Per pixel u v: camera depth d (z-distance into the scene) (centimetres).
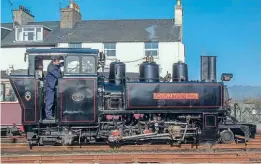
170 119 1280
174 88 1258
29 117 1209
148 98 1245
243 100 3195
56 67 1230
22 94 1212
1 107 1884
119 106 1266
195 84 1267
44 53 1231
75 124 1220
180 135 1247
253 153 1116
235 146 1246
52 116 1240
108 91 1269
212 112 1263
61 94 1209
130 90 1242
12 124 1844
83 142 1284
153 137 1239
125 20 3350
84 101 1215
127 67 2967
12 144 1288
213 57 1330
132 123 1277
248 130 1281
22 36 3181
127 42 2991
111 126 1250
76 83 1217
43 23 3644
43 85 1264
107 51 3012
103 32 3142
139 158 1056
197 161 1039
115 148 1225
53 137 1230
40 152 1176
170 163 1017
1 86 1897
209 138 1253
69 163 1025
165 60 2959
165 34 3062
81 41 3022
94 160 1047
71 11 3297
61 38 3089
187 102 1257
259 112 2466
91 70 1230
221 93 1272
